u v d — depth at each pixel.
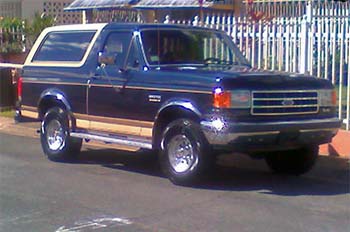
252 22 14.23
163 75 10.38
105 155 12.97
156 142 10.54
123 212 8.82
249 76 9.83
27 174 11.22
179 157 10.23
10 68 18.97
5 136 15.59
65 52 12.16
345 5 15.54
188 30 11.43
